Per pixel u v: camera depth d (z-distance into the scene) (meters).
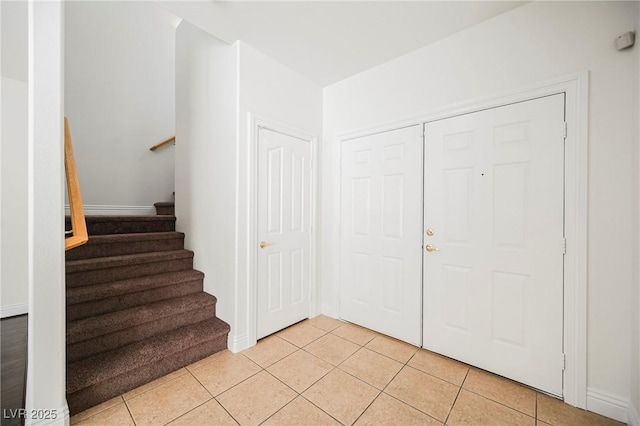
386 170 2.46
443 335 2.11
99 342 1.77
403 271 2.34
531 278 1.74
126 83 3.76
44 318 1.30
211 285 2.46
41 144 1.29
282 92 2.51
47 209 1.31
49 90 1.32
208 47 2.50
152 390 1.70
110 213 3.63
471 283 1.98
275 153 2.47
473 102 1.96
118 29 3.69
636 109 1.39
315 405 1.59
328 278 2.93
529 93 1.74
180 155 2.99
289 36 2.11
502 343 1.84
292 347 2.25
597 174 1.52
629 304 1.44
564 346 1.62
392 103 2.42
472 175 1.98
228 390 1.71
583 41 1.57
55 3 1.33
